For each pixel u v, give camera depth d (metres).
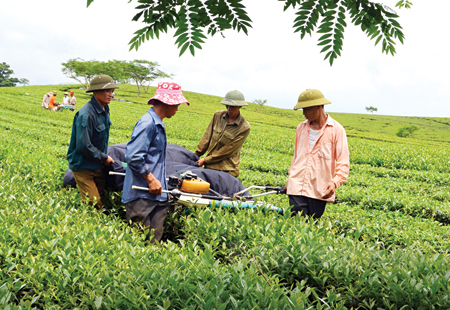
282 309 2.41
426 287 2.71
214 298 2.44
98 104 5.01
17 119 23.28
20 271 2.82
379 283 2.83
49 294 2.65
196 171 5.21
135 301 2.44
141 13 2.05
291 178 4.93
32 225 3.50
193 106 71.81
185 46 2.16
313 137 4.89
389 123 90.75
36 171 6.43
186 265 2.87
